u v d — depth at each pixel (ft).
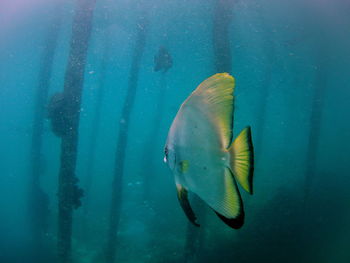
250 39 71.61
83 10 27.48
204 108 3.12
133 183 90.63
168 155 3.50
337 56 91.30
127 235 45.27
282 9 54.80
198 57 80.28
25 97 184.85
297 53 82.64
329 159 99.81
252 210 38.93
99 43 76.43
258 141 79.41
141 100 217.36
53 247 41.47
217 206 2.66
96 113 79.82
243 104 173.78
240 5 52.34
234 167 2.59
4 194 108.06
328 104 215.72
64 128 27.71
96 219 56.24
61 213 28.09
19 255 40.68
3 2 62.18
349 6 53.36
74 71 27.66
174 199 66.39
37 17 67.21
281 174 67.72
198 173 2.91
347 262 27.78
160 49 37.11
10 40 89.35
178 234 43.42
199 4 47.80
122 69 114.11
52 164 137.69
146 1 46.96
